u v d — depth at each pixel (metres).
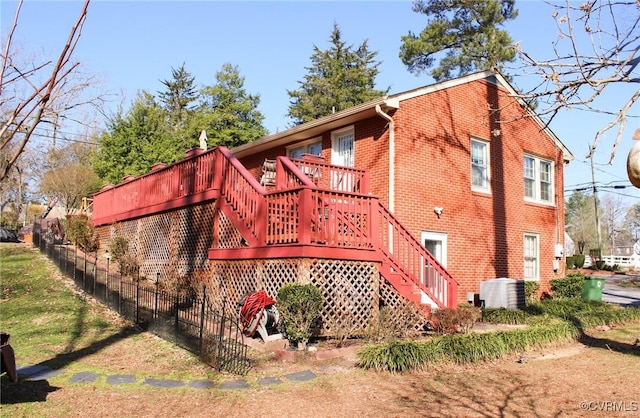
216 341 7.59
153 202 14.57
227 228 10.96
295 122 46.25
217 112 44.28
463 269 14.20
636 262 42.59
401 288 9.72
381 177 13.11
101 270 12.51
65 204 30.94
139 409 5.56
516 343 9.12
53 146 27.72
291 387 6.54
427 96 13.81
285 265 9.02
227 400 5.96
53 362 7.28
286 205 9.16
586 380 7.38
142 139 26.55
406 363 7.47
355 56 45.59
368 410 5.80
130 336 8.99
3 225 32.56
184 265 12.55
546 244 17.20
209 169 11.91
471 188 14.74
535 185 17.09
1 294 11.92
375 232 9.55
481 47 22.03
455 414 5.76
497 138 15.72
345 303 8.95
